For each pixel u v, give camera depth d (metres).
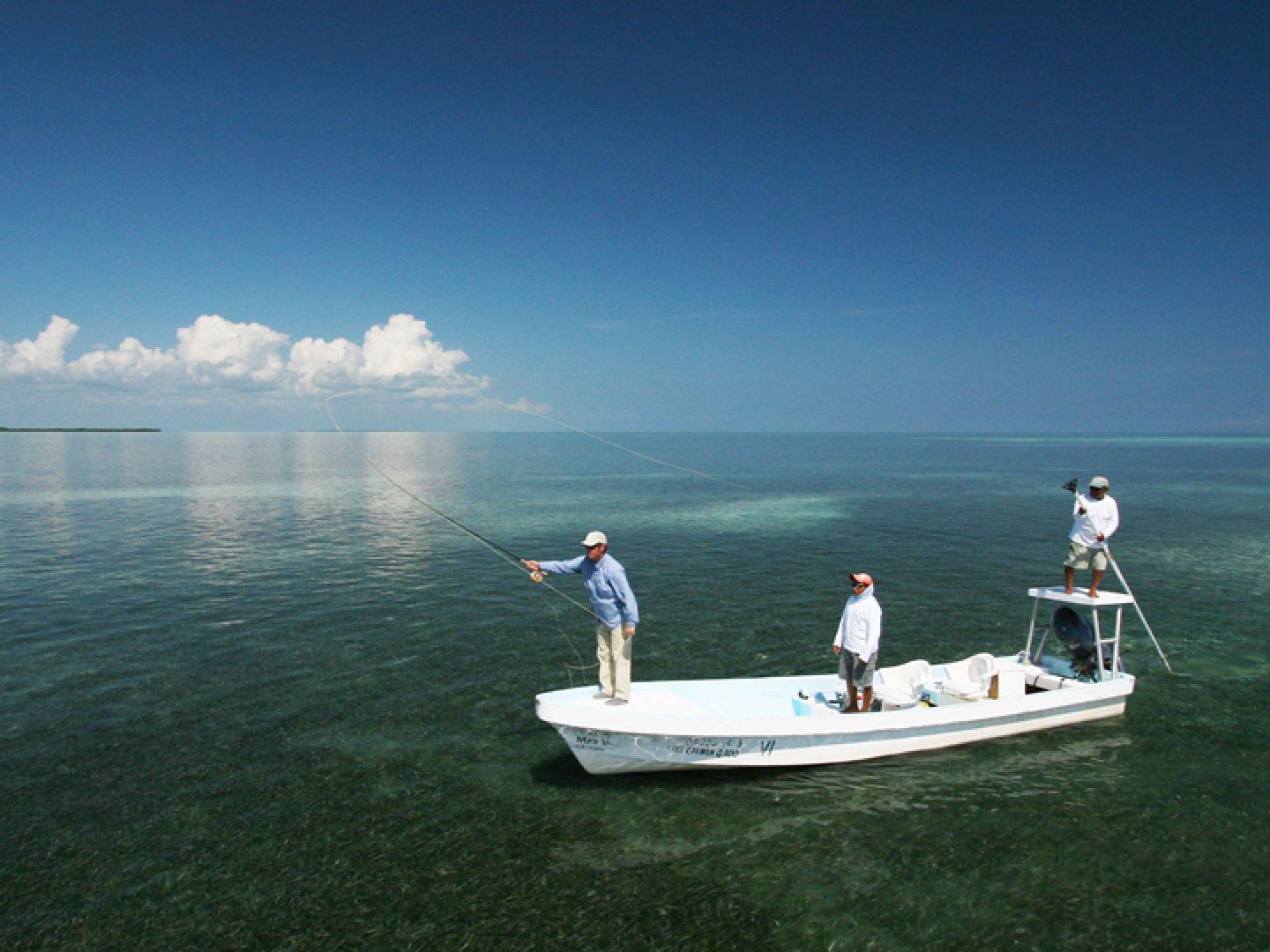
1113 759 11.08
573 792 10.03
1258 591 22.02
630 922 7.49
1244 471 80.56
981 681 12.27
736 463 98.31
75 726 11.98
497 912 7.62
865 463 99.00
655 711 10.07
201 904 7.72
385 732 11.91
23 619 18.20
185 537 31.17
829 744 10.61
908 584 22.84
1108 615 19.16
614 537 31.95
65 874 8.20
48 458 98.56
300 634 17.11
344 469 78.25
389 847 8.75
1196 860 8.55
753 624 18.33
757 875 8.25
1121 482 63.81
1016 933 7.35
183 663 15.05
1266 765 10.91
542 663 15.23
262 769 10.63
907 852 8.70
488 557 26.64
